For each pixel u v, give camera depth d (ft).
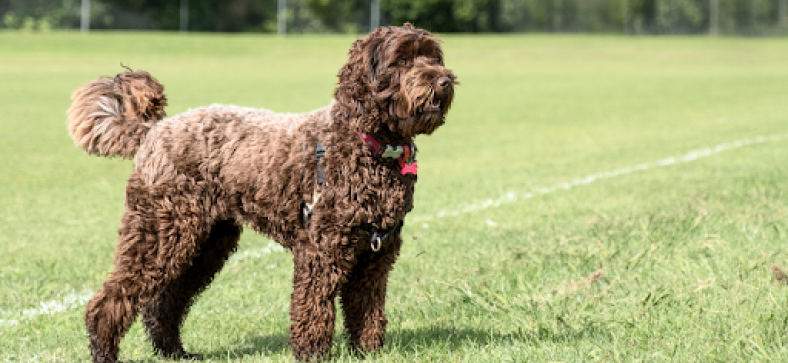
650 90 110.11
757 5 292.81
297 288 18.31
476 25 290.97
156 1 278.26
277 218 18.49
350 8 290.76
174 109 82.12
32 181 47.93
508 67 159.63
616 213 34.91
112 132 19.51
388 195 17.85
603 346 18.94
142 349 21.56
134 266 18.62
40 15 262.26
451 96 17.85
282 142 18.31
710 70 149.28
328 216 17.71
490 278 26.02
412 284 26.66
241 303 25.34
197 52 183.52
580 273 25.81
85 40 192.44
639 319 20.70
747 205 33.24
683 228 29.35
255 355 19.98
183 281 21.30
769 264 24.34
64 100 92.89
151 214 18.67
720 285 22.39
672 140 63.57
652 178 45.11
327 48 197.06
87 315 18.72
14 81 115.34
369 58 17.62
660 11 297.53
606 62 172.76
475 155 59.21
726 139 62.39
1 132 68.33
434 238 32.94
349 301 19.49
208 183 18.81
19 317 23.82
